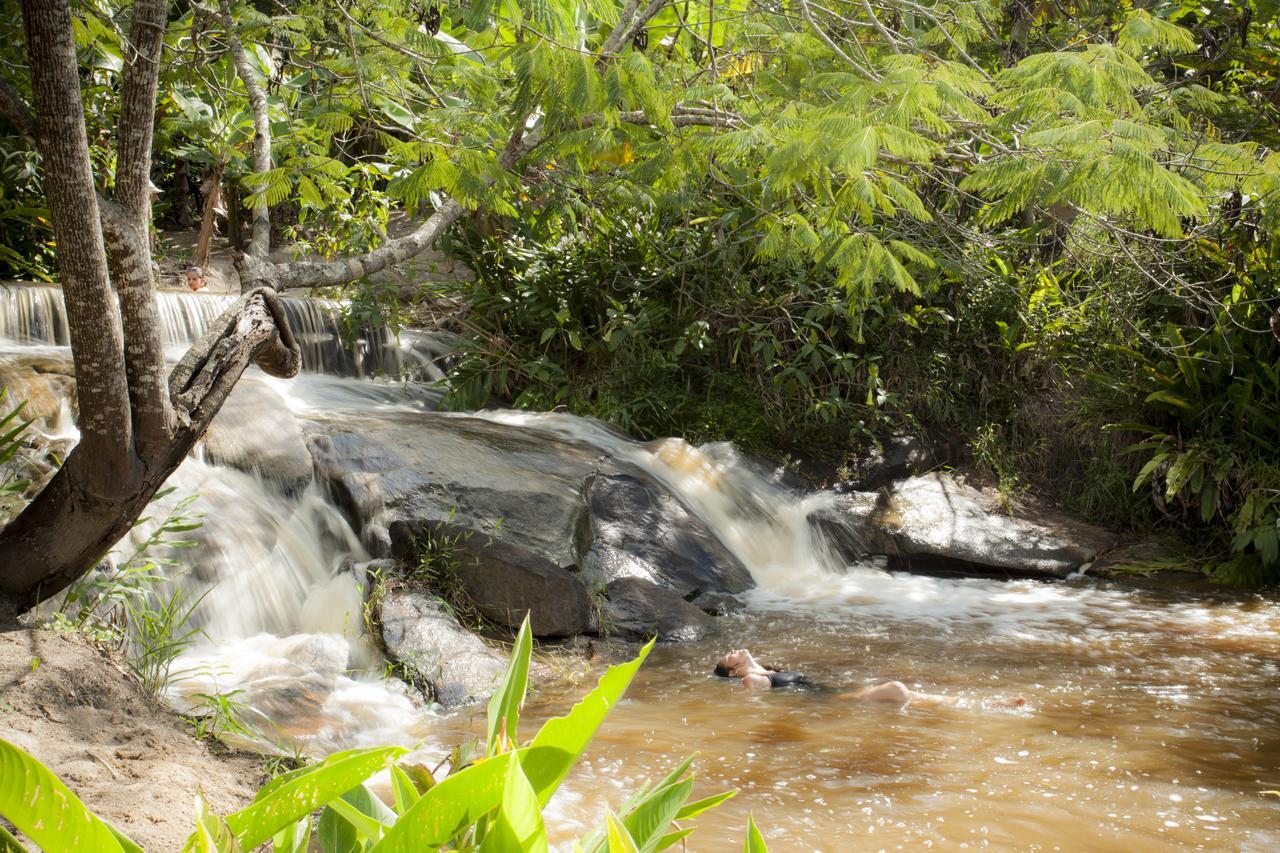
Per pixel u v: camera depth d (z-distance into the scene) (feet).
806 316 31.37
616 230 33.30
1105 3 27.32
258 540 19.86
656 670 19.01
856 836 11.95
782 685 17.87
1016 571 27.12
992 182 13.42
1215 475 27.81
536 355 33.53
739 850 11.51
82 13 15.79
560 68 12.45
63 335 28.22
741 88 19.69
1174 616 23.15
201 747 12.67
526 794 3.53
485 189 14.75
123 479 13.57
